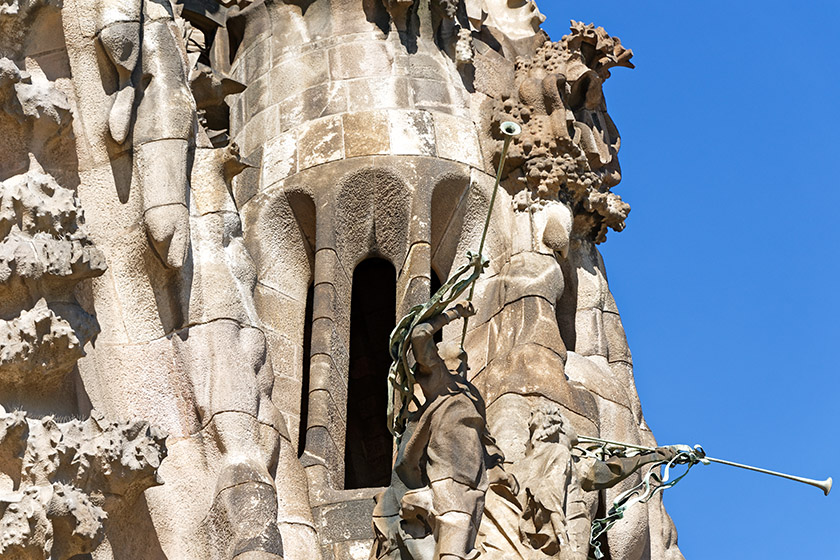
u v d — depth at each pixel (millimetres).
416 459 31562
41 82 31203
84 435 27469
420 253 40719
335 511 36094
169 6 33156
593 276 44094
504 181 42906
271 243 41469
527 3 46438
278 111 43000
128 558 28281
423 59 43406
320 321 39656
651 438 42594
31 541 26219
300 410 39969
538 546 33344
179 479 29422
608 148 44844
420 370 31938
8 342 27500
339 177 41375
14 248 28078
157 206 30688
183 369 30188
